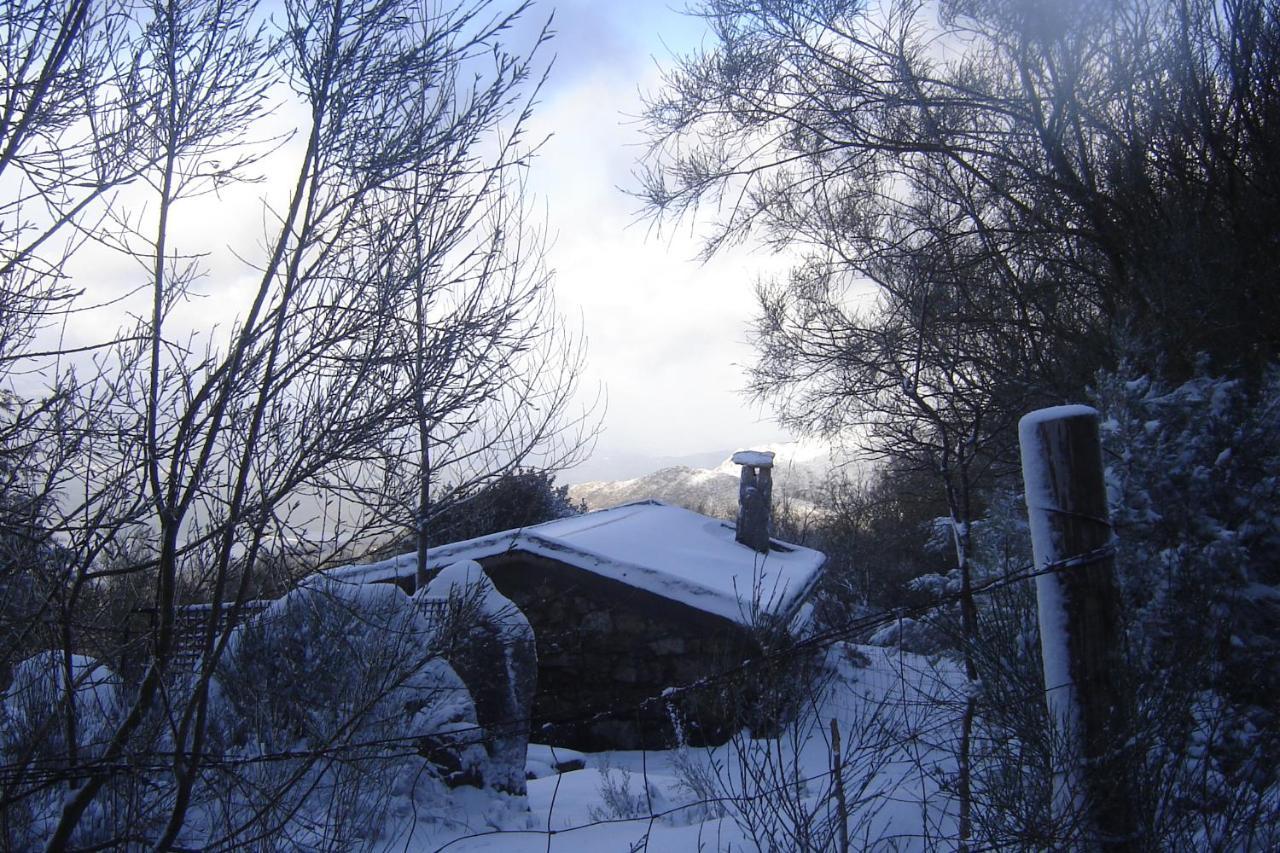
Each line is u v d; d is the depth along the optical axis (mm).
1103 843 3102
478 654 6383
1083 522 3166
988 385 8953
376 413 3260
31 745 3111
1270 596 4398
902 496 11008
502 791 6109
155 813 3537
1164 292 6863
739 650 10570
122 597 3404
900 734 4281
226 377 3076
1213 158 8328
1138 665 3699
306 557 3336
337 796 4082
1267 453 4859
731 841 4500
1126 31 9266
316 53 3289
